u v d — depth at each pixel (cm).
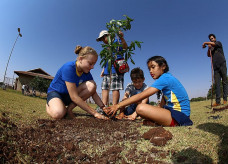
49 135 163
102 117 232
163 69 227
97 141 158
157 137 151
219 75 422
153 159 123
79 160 126
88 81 266
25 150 134
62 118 235
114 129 192
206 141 143
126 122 226
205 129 172
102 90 332
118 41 287
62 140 156
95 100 274
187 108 204
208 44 426
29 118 215
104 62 281
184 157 120
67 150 139
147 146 145
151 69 230
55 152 135
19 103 344
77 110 380
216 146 134
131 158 126
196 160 115
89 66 231
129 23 276
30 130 169
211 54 430
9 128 162
